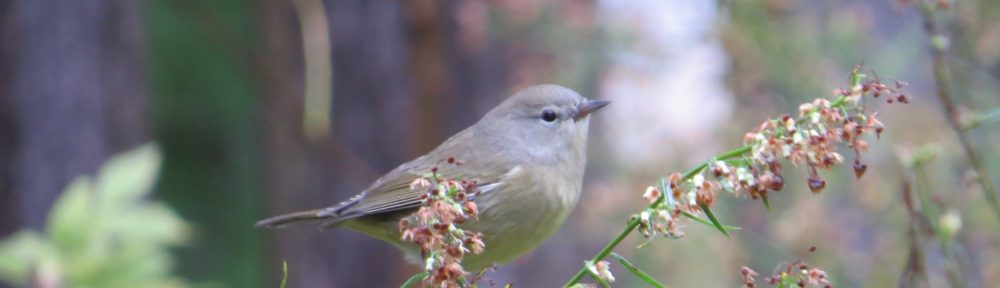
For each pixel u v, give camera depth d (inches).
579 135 349.1
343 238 622.8
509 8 493.0
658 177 490.6
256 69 622.5
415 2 472.4
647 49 482.3
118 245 307.7
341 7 610.9
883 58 445.7
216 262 676.1
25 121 497.0
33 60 496.1
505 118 343.6
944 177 408.5
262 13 604.4
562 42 488.7
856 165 201.9
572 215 581.3
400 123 605.9
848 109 202.4
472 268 339.0
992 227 399.9
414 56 479.2
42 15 495.8
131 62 520.1
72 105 499.8
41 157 499.2
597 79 516.1
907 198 285.9
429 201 213.5
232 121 677.3
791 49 466.9
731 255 468.8
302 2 482.3
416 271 552.1
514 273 587.8
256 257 681.0
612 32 481.4
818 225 435.2
